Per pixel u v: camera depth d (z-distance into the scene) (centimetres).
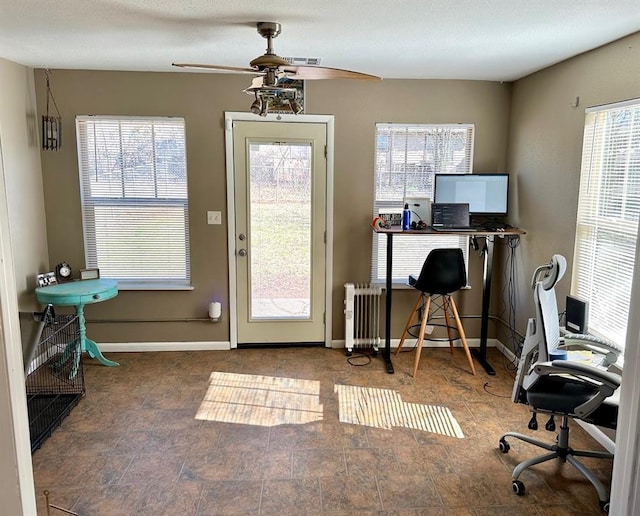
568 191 334
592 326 309
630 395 74
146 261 434
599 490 236
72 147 409
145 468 266
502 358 431
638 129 269
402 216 407
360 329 446
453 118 426
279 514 230
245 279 440
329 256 441
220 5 236
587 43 294
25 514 78
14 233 371
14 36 295
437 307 452
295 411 331
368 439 296
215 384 373
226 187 424
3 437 74
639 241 73
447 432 305
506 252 433
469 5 232
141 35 292
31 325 181
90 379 380
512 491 248
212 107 412
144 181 421
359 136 425
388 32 278
